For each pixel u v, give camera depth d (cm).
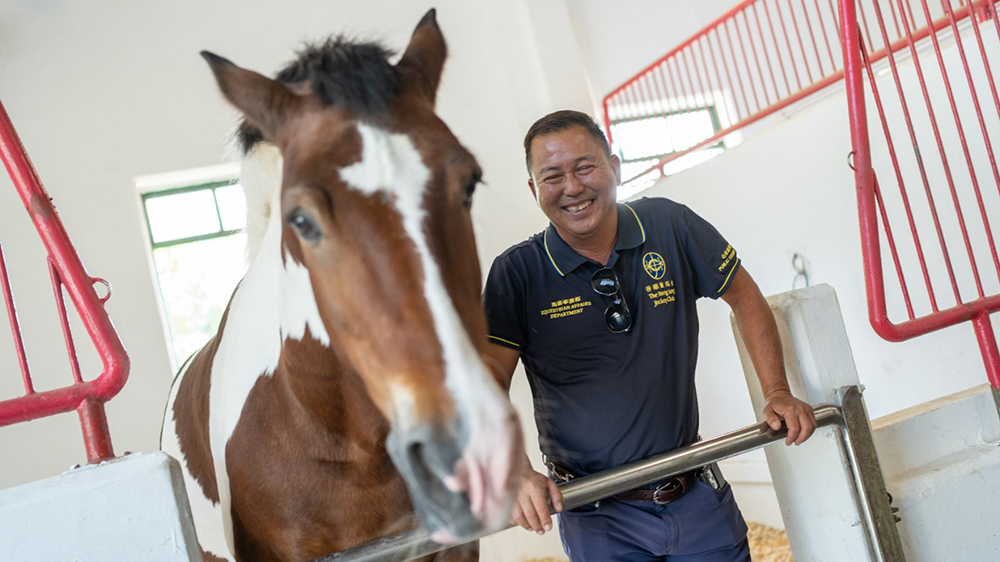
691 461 120
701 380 428
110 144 495
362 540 112
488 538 419
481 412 67
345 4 559
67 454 450
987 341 160
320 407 104
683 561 142
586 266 140
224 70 88
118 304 477
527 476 110
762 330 138
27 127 484
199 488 146
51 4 502
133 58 509
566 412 143
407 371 70
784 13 604
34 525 85
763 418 136
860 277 308
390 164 77
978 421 162
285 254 100
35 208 105
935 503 146
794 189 333
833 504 143
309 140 81
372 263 74
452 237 78
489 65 584
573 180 134
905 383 303
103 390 103
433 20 103
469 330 74
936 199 268
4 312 450
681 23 673
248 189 118
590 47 678
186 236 516
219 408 127
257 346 118
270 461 113
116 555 87
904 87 271
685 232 146
